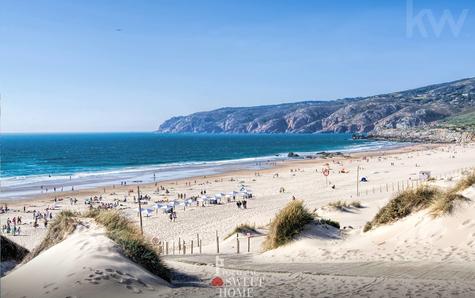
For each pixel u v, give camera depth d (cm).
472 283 802
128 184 7431
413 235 1381
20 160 13462
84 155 15562
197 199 5594
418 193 1648
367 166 8825
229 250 2245
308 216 1836
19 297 721
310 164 10275
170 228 3888
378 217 1717
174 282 984
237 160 12406
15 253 1489
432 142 18825
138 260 957
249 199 5478
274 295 775
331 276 959
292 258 1444
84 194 6378
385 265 1088
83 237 991
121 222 1313
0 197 6238
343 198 4688
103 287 744
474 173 1590
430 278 874
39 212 4938
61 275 786
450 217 1354
